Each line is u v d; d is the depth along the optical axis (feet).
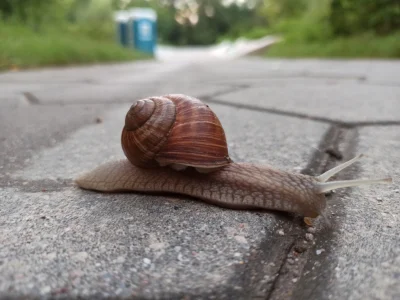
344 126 0.57
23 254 0.25
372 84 1.03
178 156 0.37
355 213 0.30
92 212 0.31
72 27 3.31
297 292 0.22
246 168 0.36
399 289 0.21
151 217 0.31
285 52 3.25
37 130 0.59
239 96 0.87
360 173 0.39
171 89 1.03
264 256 0.25
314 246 0.27
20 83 1.26
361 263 0.24
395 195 0.33
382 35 2.79
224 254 0.25
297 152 0.45
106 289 0.22
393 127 0.55
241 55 4.19
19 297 0.21
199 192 0.34
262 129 0.56
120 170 0.38
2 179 0.39
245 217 0.30
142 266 0.24
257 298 0.22
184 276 0.23
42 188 0.37
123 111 0.73
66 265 0.24
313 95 0.85
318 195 0.32
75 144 0.51
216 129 0.39
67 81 1.32
